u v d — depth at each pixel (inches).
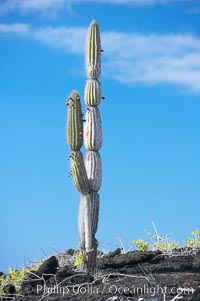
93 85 432.5
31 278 427.5
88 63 434.9
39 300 398.0
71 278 416.2
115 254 469.4
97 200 430.0
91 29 435.2
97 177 428.5
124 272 430.6
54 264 431.8
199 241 473.1
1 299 419.5
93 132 430.0
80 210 428.5
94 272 423.5
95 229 429.1
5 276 486.3
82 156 421.4
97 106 434.6
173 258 451.2
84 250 425.4
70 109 420.2
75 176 418.9
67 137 421.1
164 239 474.9
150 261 447.8
